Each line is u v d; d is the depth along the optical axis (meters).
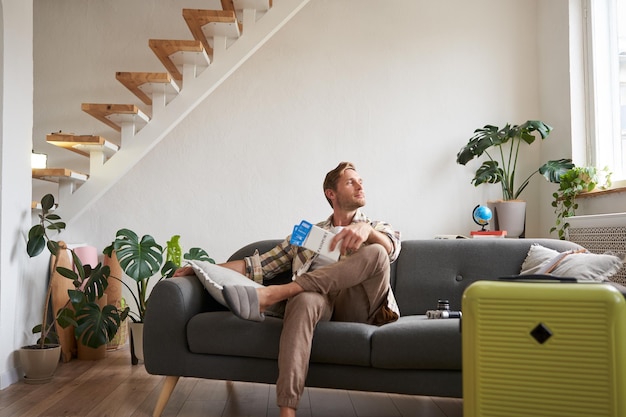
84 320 3.62
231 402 2.88
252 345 2.51
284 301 2.81
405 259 3.18
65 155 4.88
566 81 4.37
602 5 4.25
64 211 4.39
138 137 4.45
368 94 4.85
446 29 4.88
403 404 2.89
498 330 1.55
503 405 1.54
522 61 4.85
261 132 4.84
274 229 4.80
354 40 4.88
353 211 2.93
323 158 4.82
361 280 2.55
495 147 4.82
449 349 2.32
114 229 4.79
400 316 3.07
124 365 3.76
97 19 4.93
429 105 4.84
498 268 3.02
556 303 1.51
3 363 3.18
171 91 4.43
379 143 4.82
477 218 4.36
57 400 2.86
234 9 4.54
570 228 3.91
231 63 4.45
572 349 1.49
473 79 4.85
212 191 4.82
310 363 2.48
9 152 3.29
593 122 4.22
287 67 4.88
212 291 2.67
